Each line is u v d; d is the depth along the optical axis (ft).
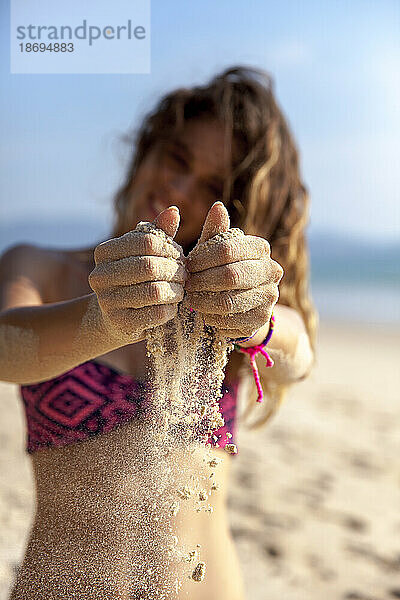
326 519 5.59
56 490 2.33
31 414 2.51
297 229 3.15
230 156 2.97
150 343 1.91
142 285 1.63
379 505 5.98
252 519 5.46
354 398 10.68
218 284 1.69
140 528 2.22
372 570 4.77
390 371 13.92
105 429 2.31
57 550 2.27
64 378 2.44
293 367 2.42
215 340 2.00
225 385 2.66
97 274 1.66
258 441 7.75
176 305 1.71
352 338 20.06
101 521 2.24
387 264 53.83
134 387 2.40
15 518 4.61
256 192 2.97
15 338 2.03
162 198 3.06
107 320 1.82
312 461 7.13
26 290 2.67
